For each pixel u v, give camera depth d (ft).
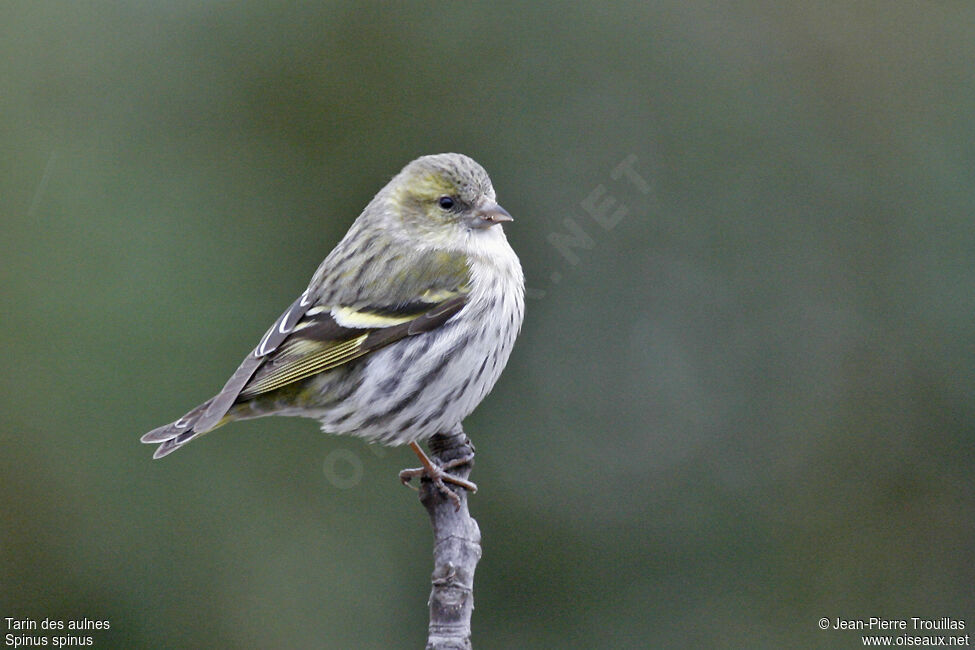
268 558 40.11
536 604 40.83
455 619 23.17
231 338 42.29
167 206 43.57
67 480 40.22
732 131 44.83
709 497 42.16
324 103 45.01
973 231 43.55
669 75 45.19
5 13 44.60
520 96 45.19
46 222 42.70
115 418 40.70
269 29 45.09
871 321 43.42
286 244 44.06
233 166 44.52
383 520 40.24
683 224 44.45
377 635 39.73
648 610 40.91
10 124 44.01
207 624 39.78
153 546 40.09
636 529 41.81
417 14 45.34
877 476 42.52
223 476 40.47
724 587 41.19
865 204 44.24
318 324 28.40
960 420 42.52
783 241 44.06
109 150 44.09
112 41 44.88
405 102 45.11
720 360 43.19
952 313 43.06
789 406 42.98
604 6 45.42
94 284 42.04
